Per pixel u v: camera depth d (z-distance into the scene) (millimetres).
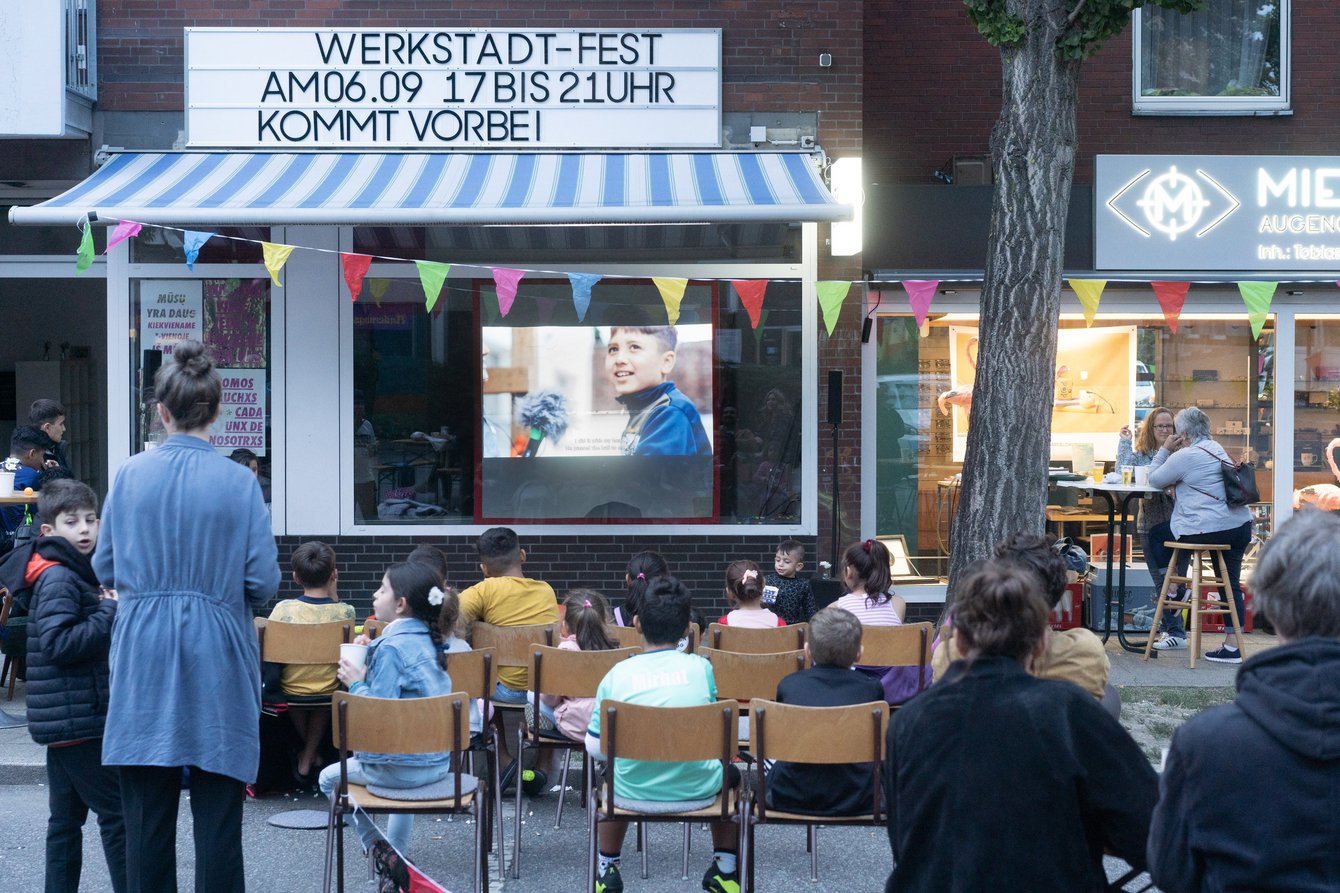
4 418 14047
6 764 6859
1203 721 2447
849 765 4789
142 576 4023
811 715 4668
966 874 2717
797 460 9773
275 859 5676
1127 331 10594
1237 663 9016
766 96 9789
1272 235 10117
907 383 10477
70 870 4621
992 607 2869
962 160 10656
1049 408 7430
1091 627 10195
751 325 9750
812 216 8008
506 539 6750
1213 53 11031
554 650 5711
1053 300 7402
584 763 5758
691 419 9766
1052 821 2713
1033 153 7332
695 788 4883
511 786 6645
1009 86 7406
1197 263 10133
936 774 2793
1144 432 10273
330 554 6516
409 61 9594
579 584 9805
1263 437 10625
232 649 4078
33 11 8906
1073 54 7266
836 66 9789
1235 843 2346
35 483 8359
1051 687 2809
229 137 9609
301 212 7895
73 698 4465
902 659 6145
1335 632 2393
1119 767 2760
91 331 14680
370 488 9766
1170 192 10109
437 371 9758
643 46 9664
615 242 9727
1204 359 10617
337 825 4754
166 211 7879
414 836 6043
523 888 5344
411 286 9727
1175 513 9133
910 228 10172
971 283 9969
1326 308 10406
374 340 9727
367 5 9656
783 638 6285
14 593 5500
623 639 6523
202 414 4191
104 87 9641
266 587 4164
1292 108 10938
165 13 9625
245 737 4098
